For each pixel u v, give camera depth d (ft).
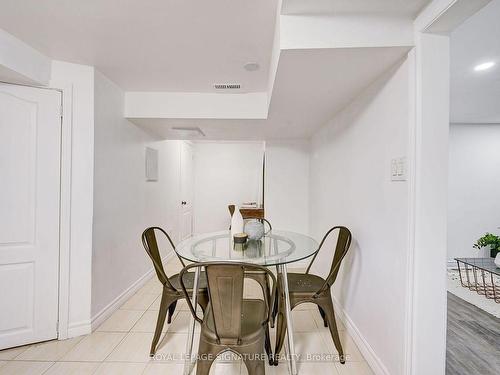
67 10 4.82
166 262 13.15
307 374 5.46
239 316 4.33
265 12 4.86
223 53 6.39
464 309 8.50
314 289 6.00
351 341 6.60
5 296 6.07
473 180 13.32
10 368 5.58
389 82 5.10
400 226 4.66
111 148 7.97
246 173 19.49
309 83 5.84
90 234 6.88
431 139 4.26
